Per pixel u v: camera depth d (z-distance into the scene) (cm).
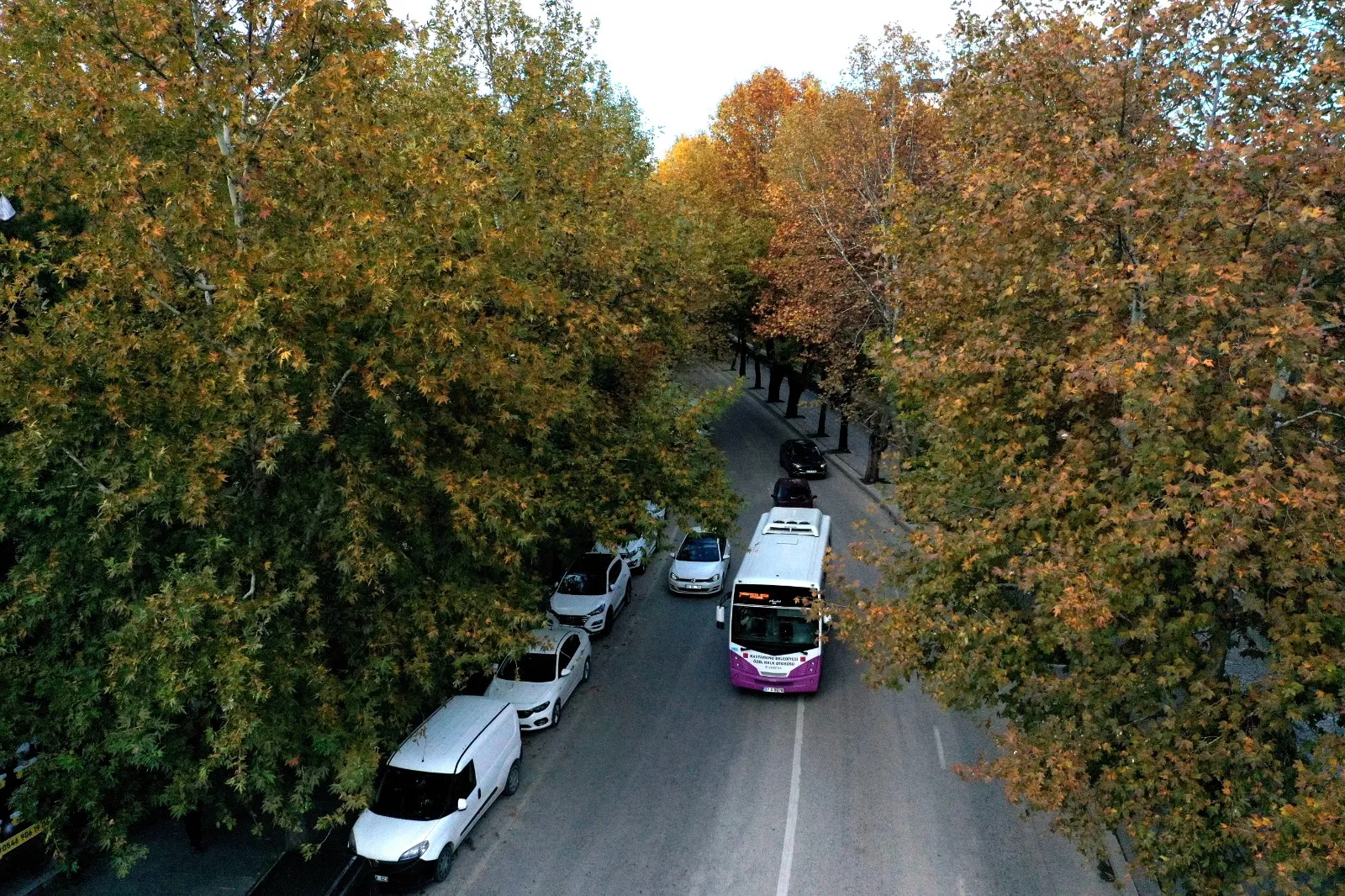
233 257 889
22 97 912
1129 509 716
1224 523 659
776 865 1095
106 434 926
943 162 1299
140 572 951
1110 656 782
